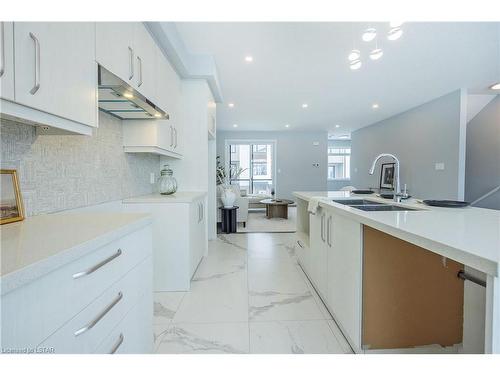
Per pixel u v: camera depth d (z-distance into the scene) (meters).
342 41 2.86
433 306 1.57
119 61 1.62
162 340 1.73
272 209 6.62
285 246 4.05
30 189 1.34
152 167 3.21
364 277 1.55
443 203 2.07
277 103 5.45
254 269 3.06
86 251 0.85
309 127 8.31
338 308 1.87
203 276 2.85
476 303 1.12
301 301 2.28
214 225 4.44
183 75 3.26
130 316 1.18
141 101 1.88
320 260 2.29
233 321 1.96
